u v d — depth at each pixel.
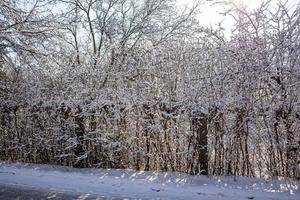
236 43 9.44
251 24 9.39
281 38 8.99
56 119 11.11
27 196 7.90
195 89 9.45
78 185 8.81
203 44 9.98
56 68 12.92
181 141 9.58
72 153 10.80
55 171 10.30
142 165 10.18
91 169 10.38
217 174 9.23
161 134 9.88
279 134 8.75
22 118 11.73
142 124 10.08
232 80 9.22
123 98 10.16
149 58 11.16
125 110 10.17
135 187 8.53
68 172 10.16
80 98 10.80
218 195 7.82
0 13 13.99
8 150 12.04
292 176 8.65
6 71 13.73
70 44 16.58
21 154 11.80
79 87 11.02
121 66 11.34
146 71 10.78
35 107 11.44
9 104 11.84
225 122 9.16
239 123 9.02
